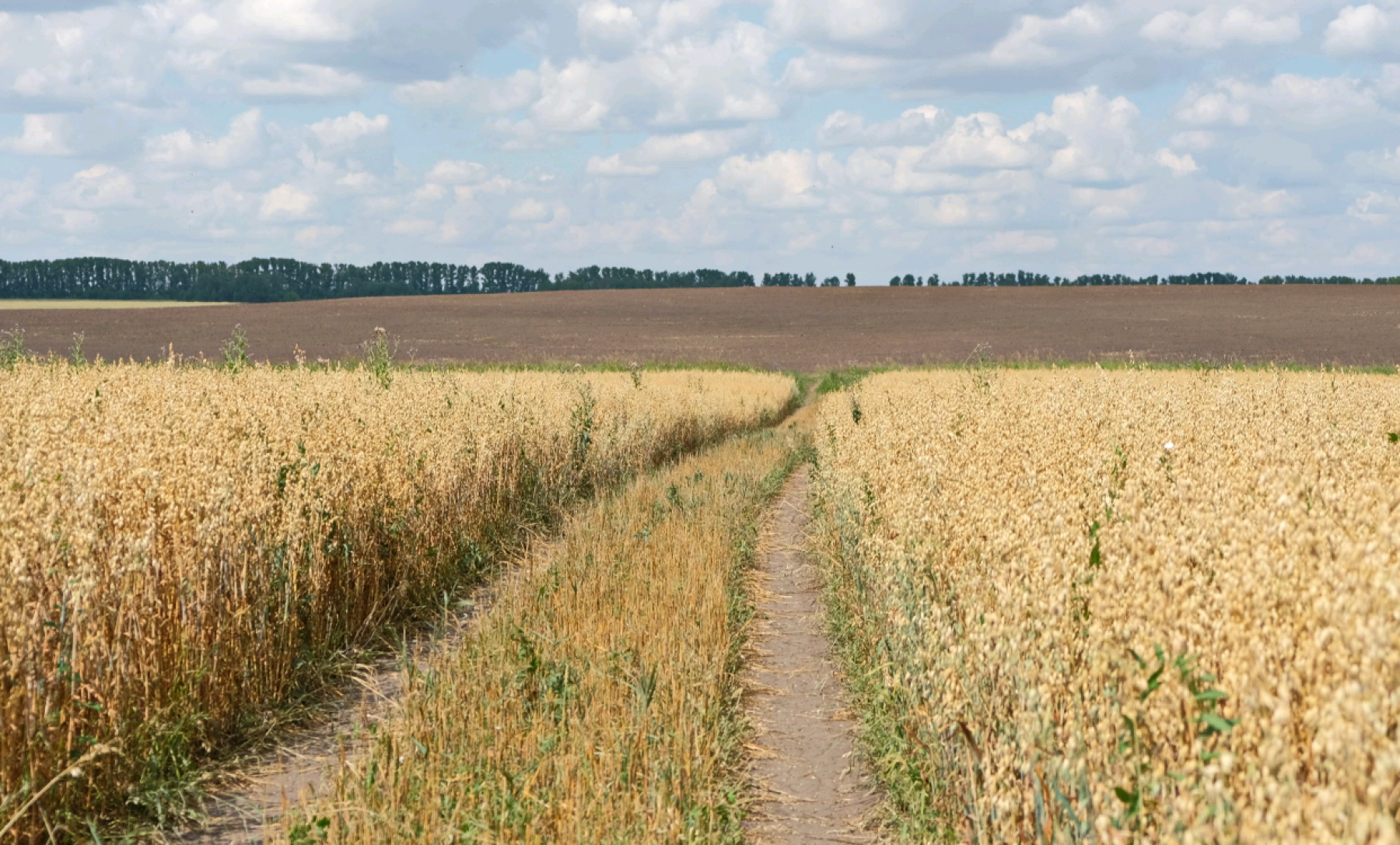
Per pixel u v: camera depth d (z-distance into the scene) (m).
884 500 7.06
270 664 6.23
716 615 7.39
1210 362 51.25
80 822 4.58
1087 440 7.36
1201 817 2.52
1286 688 2.61
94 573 5.19
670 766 4.82
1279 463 5.62
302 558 7.02
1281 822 2.31
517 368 50.66
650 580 8.09
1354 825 2.15
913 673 5.16
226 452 7.45
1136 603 3.39
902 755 5.07
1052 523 4.50
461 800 4.35
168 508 6.22
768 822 4.88
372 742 5.13
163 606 5.67
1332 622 2.75
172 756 5.13
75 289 139.50
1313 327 73.00
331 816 4.18
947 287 119.69
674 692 5.67
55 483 5.75
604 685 5.66
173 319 82.62
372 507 8.27
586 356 61.53
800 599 9.18
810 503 13.27
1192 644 3.07
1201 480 5.23
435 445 10.25
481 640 6.53
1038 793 3.38
